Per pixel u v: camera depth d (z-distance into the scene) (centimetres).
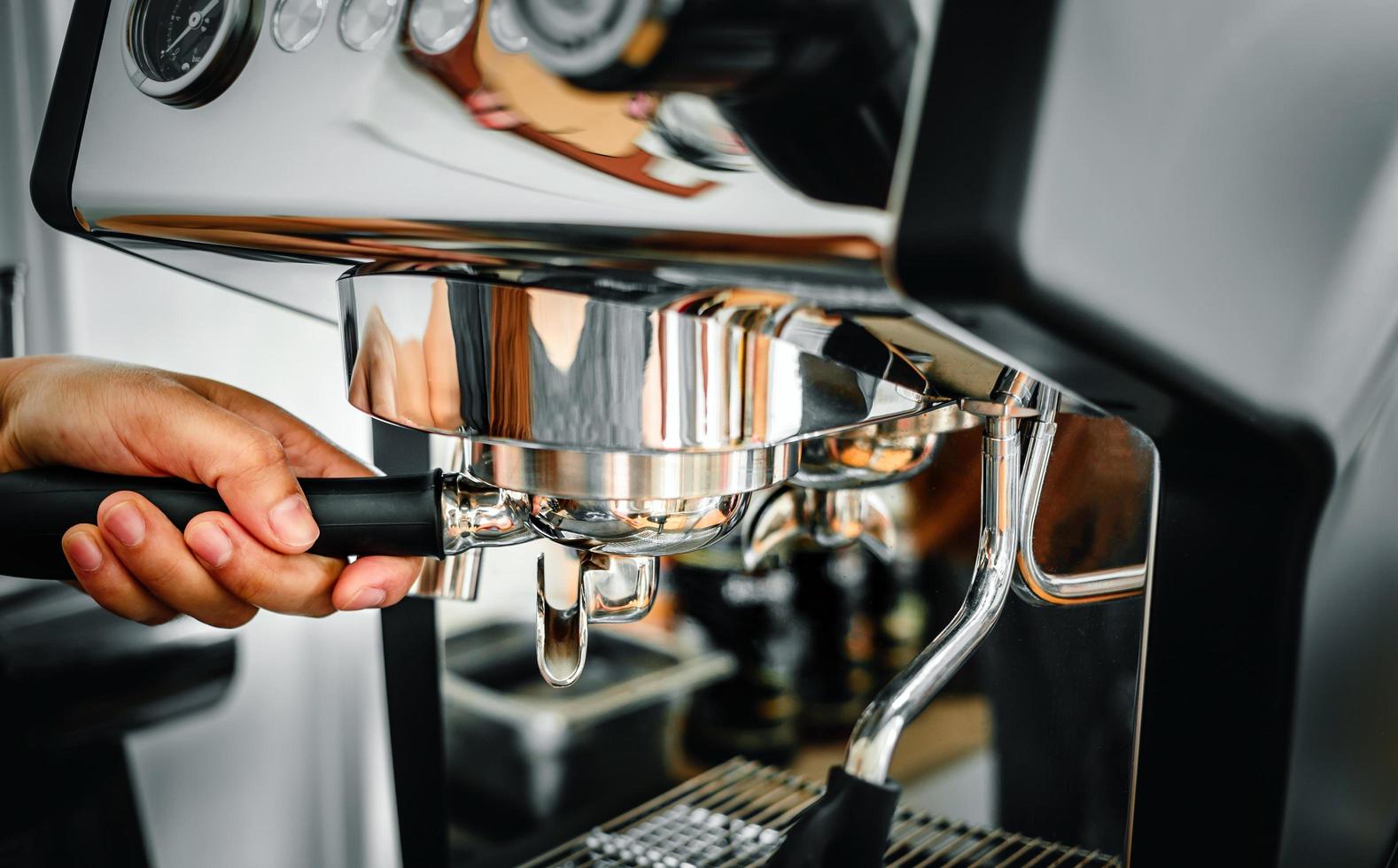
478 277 23
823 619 43
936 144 16
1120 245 17
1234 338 20
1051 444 31
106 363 39
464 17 20
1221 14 18
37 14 54
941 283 16
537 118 20
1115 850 36
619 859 43
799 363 24
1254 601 23
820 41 16
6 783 51
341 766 62
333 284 31
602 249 20
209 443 33
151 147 27
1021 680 37
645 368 23
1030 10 16
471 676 49
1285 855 24
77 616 54
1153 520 24
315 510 32
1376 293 23
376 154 22
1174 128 18
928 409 29
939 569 40
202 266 32
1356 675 26
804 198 17
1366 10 21
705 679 46
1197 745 24
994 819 38
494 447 27
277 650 60
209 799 57
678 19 15
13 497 34
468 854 48
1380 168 23
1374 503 25
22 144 54
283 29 24
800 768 44
